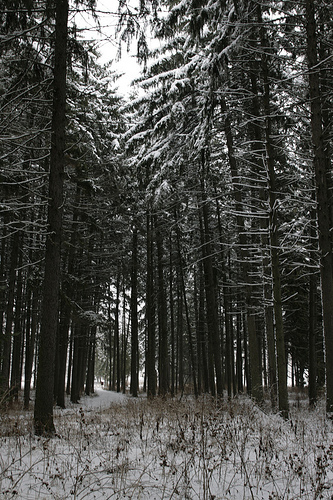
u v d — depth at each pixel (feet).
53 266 24.68
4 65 29.07
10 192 33.68
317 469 13.83
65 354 56.49
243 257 39.75
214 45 33.63
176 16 36.76
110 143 53.42
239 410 26.73
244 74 38.32
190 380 119.34
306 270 47.44
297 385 97.30
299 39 33.19
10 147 32.22
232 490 12.88
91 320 60.80
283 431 21.59
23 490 12.31
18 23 25.85
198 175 49.29
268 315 43.39
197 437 19.39
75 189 50.03
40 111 32.60
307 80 32.40
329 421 25.48
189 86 42.47
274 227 28.86
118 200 59.21
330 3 30.81
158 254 70.33
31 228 41.60
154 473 14.25
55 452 16.84
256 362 37.70
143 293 92.63
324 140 30.89
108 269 69.05
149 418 26.71
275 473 14.76
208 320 61.72
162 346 67.92
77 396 67.92
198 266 71.72
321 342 66.54
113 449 17.13
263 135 39.45
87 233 61.36
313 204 29.99
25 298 54.13
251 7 31.07
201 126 39.34
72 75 37.65
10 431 20.20
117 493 12.09
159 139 47.62
